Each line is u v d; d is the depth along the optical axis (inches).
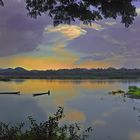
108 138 1233.4
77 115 1910.7
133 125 1544.0
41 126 378.6
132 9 383.2
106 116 1878.7
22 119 1740.9
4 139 363.3
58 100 3085.6
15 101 3065.9
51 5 400.2
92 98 3193.9
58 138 374.3
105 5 382.0
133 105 2413.9
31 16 406.6
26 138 366.6
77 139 394.0
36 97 3523.6
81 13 401.7
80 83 7701.8
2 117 1845.5
